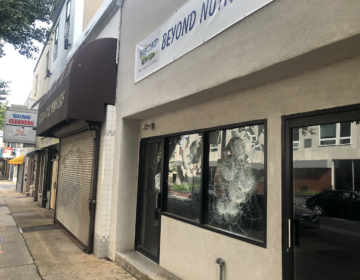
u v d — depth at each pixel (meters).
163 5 4.54
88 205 6.12
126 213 5.70
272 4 2.71
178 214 4.67
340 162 2.53
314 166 2.72
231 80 3.15
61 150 8.80
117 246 5.55
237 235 3.43
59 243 6.66
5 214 10.47
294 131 2.92
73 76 5.64
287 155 2.93
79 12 10.11
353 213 2.40
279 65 2.67
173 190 4.88
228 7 3.21
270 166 3.09
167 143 5.14
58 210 8.52
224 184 3.80
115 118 5.97
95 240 5.84
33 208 12.17
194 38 3.74
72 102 5.59
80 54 5.77
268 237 3.04
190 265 4.13
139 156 5.85
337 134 2.57
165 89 4.32
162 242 4.85
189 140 4.57
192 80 3.74
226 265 3.53
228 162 3.77
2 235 7.30
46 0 10.48
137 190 5.84
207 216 4.05
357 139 2.44
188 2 3.92
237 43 3.08
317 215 2.65
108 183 5.80
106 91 5.94
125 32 5.89
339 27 2.16
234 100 3.65
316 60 2.54
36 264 5.23
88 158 6.41
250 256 3.23
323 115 2.66
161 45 4.50
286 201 2.89
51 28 11.36
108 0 6.71
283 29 2.59
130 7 5.75
